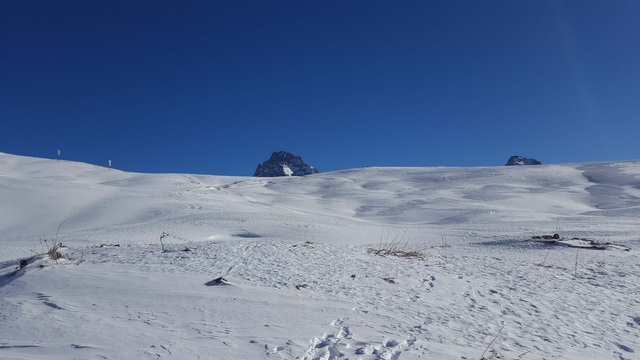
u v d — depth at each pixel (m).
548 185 75.88
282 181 89.56
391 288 8.53
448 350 5.64
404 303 7.66
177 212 42.69
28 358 4.55
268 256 10.56
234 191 72.00
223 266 9.16
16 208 45.16
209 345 5.13
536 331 7.04
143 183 72.62
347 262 10.63
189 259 9.78
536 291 9.64
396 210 60.31
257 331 5.71
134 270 8.34
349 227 34.06
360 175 95.06
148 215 42.47
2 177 58.06
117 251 11.06
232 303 6.68
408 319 6.82
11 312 5.88
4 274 8.27
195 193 60.59
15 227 39.84
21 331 5.27
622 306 8.92
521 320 7.52
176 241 25.41
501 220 45.16
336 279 8.72
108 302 6.45
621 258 15.33
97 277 7.67
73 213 44.22
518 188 72.75
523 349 6.16
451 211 55.41
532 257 15.38
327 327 6.11
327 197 72.88
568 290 9.95
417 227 39.00
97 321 5.64
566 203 62.41
